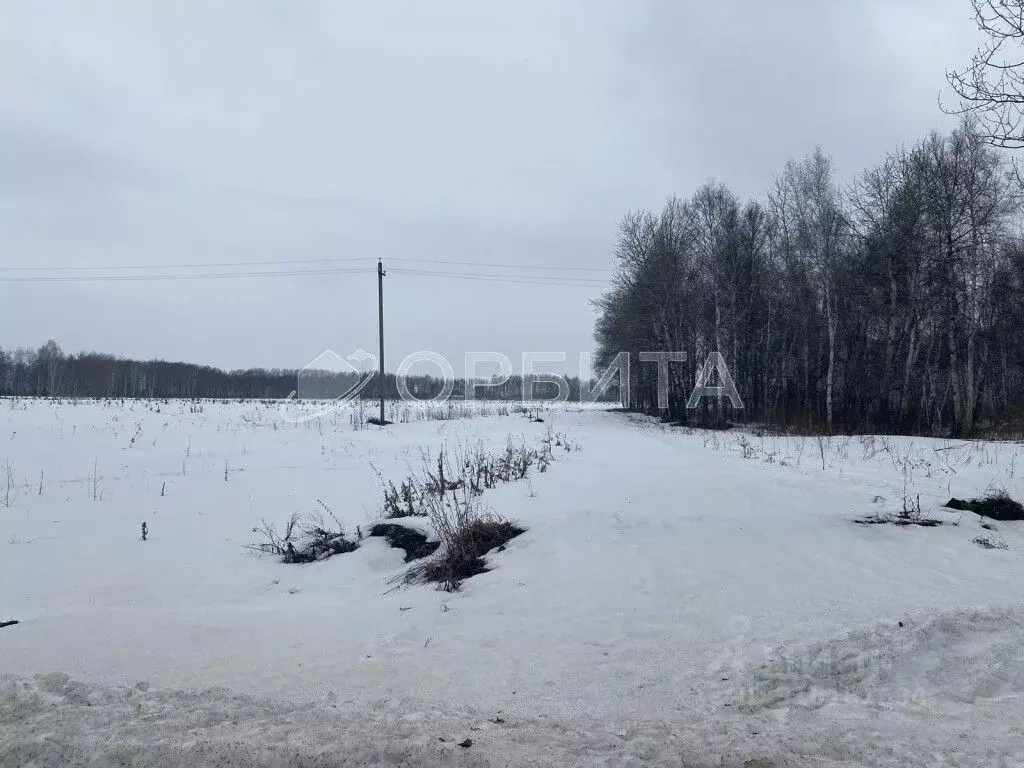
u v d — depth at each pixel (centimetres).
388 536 1005
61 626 658
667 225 4278
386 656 586
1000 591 694
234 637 634
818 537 862
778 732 433
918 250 3045
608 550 826
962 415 3175
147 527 1184
